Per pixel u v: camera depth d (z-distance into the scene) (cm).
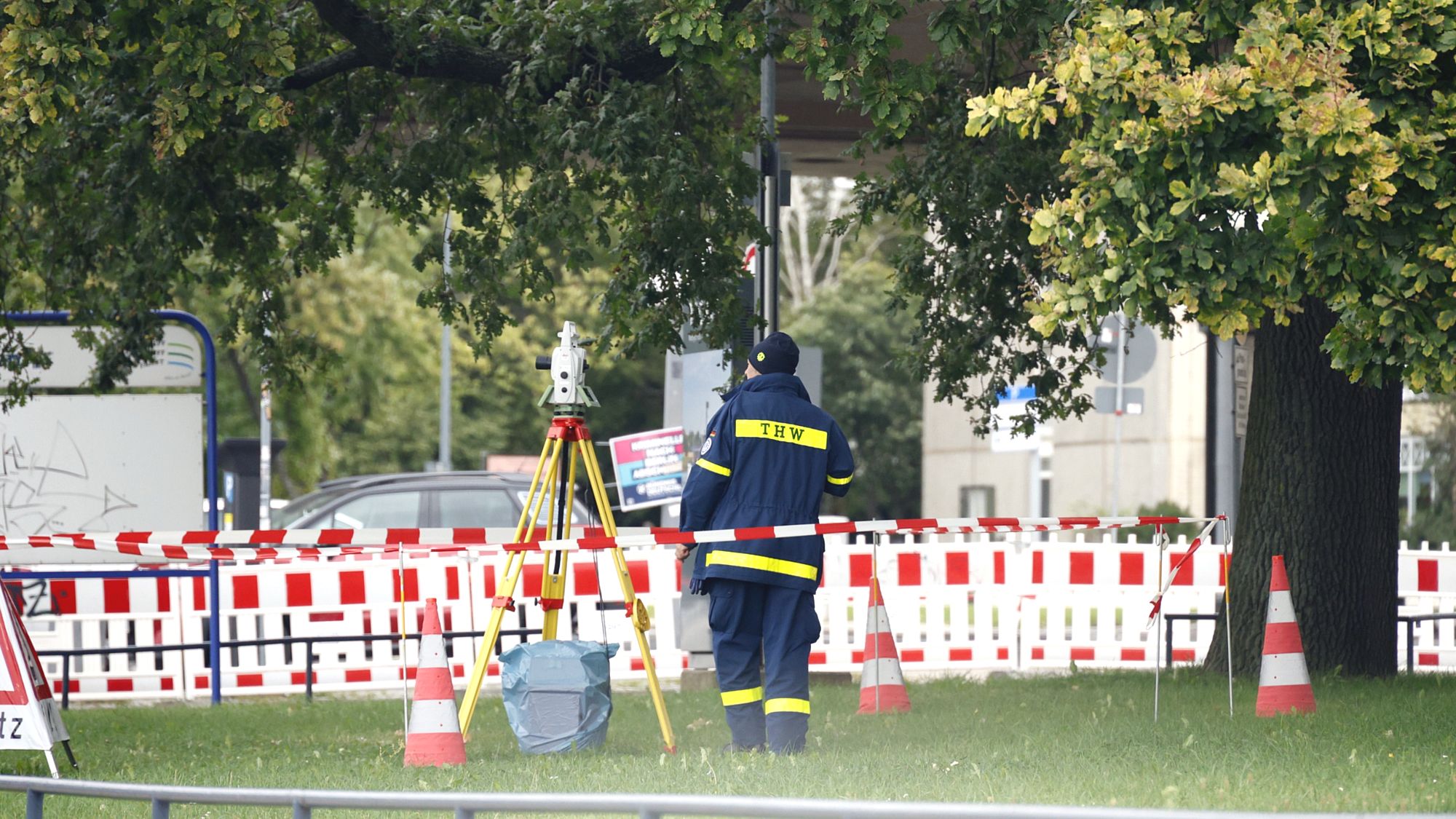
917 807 1323
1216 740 3016
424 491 6562
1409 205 2523
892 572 5662
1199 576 5594
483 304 4669
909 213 4709
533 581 5581
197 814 2666
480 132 4478
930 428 17288
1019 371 4872
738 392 3127
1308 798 2358
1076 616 5669
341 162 4641
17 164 4588
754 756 2903
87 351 4959
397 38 4025
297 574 5559
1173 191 2502
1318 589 4481
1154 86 2520
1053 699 4147
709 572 3022
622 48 4047
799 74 5688
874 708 4034
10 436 4916
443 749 3097
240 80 3669
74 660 5538
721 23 3466
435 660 3123
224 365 14588
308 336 5050
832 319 18700
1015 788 2498
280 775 3030
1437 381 2659
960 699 4281
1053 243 2720
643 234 4197
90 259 4684
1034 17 3334
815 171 7244
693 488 3066
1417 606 5622
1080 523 3291
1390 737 3014
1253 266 2531
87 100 4141
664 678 5644
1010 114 2698
